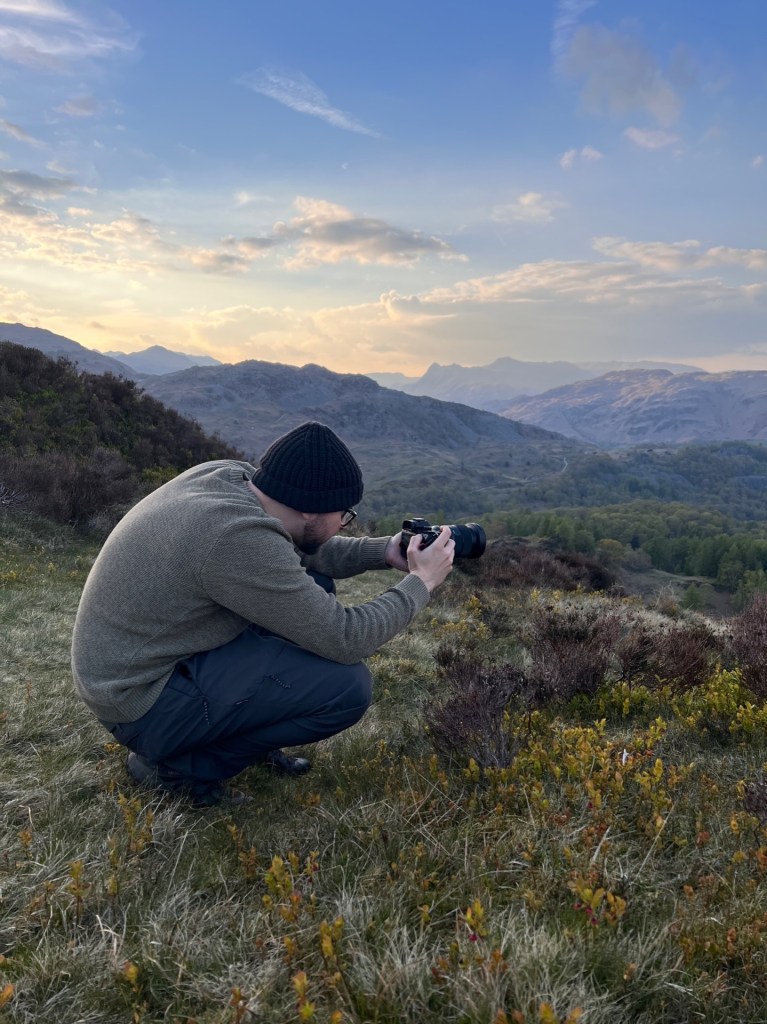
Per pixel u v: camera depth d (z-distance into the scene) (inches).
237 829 96.3
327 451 93.1
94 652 91.4
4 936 74.5
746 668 168.1
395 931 70.4
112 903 80.2
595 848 87.1
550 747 125.3
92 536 509.0
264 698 96.2
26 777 114.5
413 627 304.7
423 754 128.8
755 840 93.4
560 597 474.0
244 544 85.7
